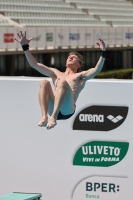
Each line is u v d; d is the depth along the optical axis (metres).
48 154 18.97
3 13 92.44
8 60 79.06
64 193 19.00
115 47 101.62
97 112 18.52
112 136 18.53
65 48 89.44
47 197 19.12
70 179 18.92
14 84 18.94
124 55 106.62
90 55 98.12
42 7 103.88
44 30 83.69
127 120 18.41
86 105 18.53
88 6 120.94
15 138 19.12
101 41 14.80
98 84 18.39
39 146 19.00
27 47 14.59
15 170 19.20
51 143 18.92
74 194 18.95
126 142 18.48
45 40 84.31
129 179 18.59
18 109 19.02
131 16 134.12
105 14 123.12
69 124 18.72
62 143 18.86
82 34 93.12
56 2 109.62
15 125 19.09
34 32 81.50
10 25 90.00
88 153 18.73
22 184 19.22
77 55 15.10
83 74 14.91
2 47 75.62
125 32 104.00
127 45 105.19
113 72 95.31
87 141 18.70
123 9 133.00
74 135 18.73
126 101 18.36
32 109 18.95
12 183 19.28
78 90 14.83
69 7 113.12
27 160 19.12
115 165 18.61
